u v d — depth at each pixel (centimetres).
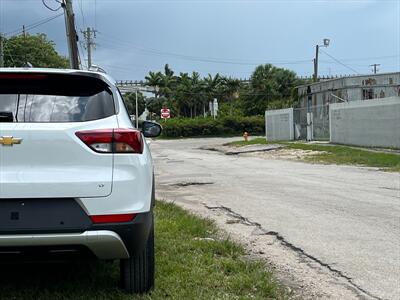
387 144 2294
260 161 2181
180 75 8812
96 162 370
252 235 692
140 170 382
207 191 1170
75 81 401
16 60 5284
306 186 1225
